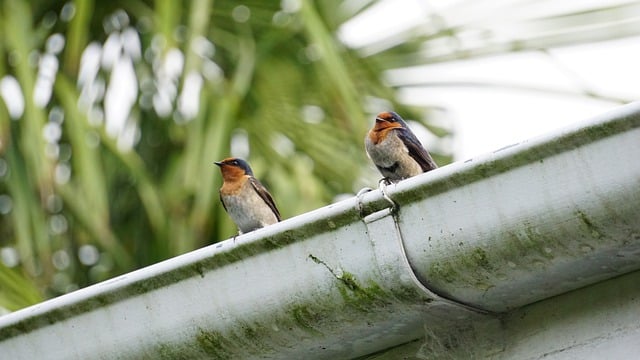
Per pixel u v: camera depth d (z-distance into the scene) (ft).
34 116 37.65
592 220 17.38
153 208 41.42
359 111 37.50
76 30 37.52
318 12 40.98
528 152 17.62
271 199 37.52
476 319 19.79
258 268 20.08
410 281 18.85
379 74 42.14
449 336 20.07
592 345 18.31
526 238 17.92
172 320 20.92
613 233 17.38
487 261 18.31
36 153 37.17
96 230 42.14
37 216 40.24
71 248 45.62
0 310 35.83
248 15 42.88
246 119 42.63
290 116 42.50
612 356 17.99
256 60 42.80
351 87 37.47
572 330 18.62
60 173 43.34
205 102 40.47
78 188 41.78
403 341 20.76
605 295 18.45
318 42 37.45
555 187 17.56
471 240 18.31
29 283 37.19
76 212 42.75
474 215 18.22
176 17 39.11
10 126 40.91
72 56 37.91
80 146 39.45
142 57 44.01
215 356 21.04
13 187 40.60
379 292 19.20
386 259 18.97
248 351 20.84
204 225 38.52
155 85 43.91
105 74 44.04
